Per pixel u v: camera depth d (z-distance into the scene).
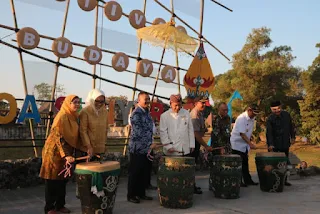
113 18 7.40
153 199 5.57
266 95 26.11
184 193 4.93
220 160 5.70
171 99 5.55
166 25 7.01
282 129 6.82
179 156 5.30
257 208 5.06
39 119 6.64
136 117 5.20
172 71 8.51
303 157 18.48
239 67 26.78
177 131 5.49
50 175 4.34
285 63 26.95
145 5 8.43
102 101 4.83
